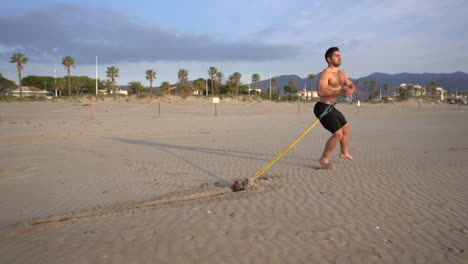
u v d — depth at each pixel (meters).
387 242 3.91
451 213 4.82
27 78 110.25
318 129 19.19
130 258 3.60
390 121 29.03
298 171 7.58
